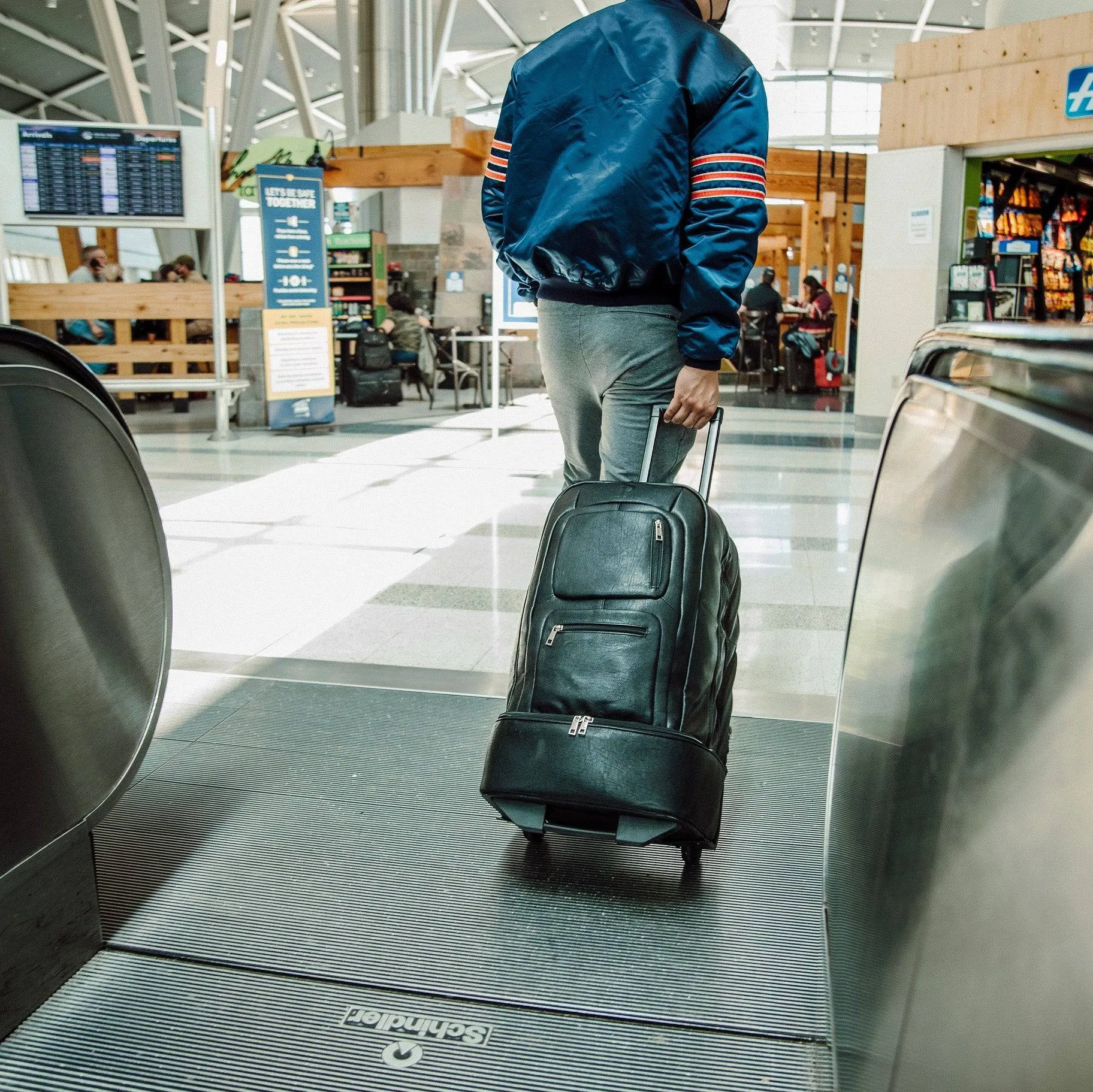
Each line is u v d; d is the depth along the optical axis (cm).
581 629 176
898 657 106
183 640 321
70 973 156
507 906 176
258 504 543
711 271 188
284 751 238
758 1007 150
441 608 354
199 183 775
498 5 2603
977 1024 59
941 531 95
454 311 1524
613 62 190
